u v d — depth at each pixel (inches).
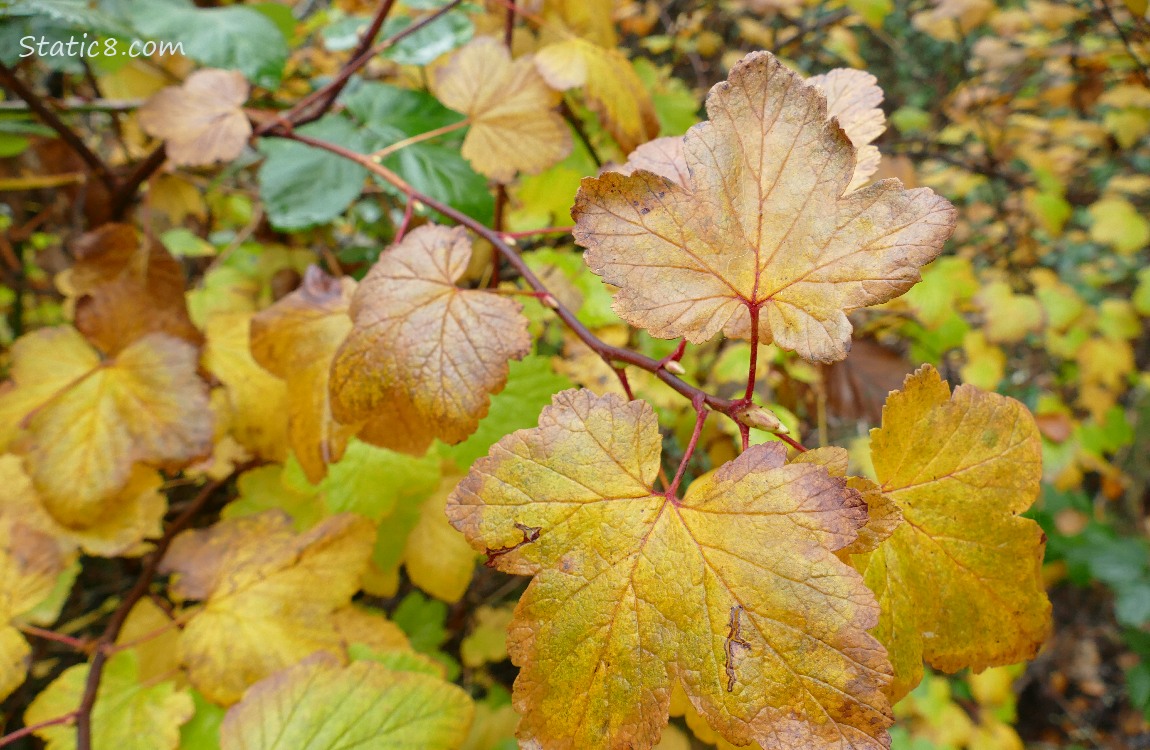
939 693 18.7
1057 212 20.2
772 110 5.4
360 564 9.9
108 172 12.2
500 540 5.3
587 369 11.6
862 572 6.0
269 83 10.3
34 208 17.4
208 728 9.8
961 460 6.1
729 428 11.9
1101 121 24.4
